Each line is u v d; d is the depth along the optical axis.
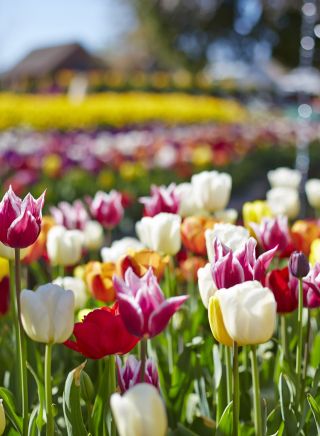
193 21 45.34
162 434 1.24
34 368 2.45
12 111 23.67
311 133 19.30
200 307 2.78
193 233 2.81
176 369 2.30
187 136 14.88
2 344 2.68
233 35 45.28
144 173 9.77
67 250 2.83
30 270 4.09
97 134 16.62
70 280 2.86
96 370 2.48
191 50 46.38
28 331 1.65
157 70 57.88
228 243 2.03
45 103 27.27
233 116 29.86
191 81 36.91
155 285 1.48
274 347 2.75
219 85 38.75
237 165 12.32
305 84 36.94
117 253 2.89
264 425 1.91
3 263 2.61
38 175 9.01
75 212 3.54
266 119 29.06
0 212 1.86
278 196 3.67
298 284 2.15
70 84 33.78
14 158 9.61
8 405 1.97
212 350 2.51
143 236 2.96
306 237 2.88
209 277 1.90
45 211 7.57
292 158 14.77
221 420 1.82
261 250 3.18
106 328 1.70
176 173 10.26
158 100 31.14
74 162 9.57
